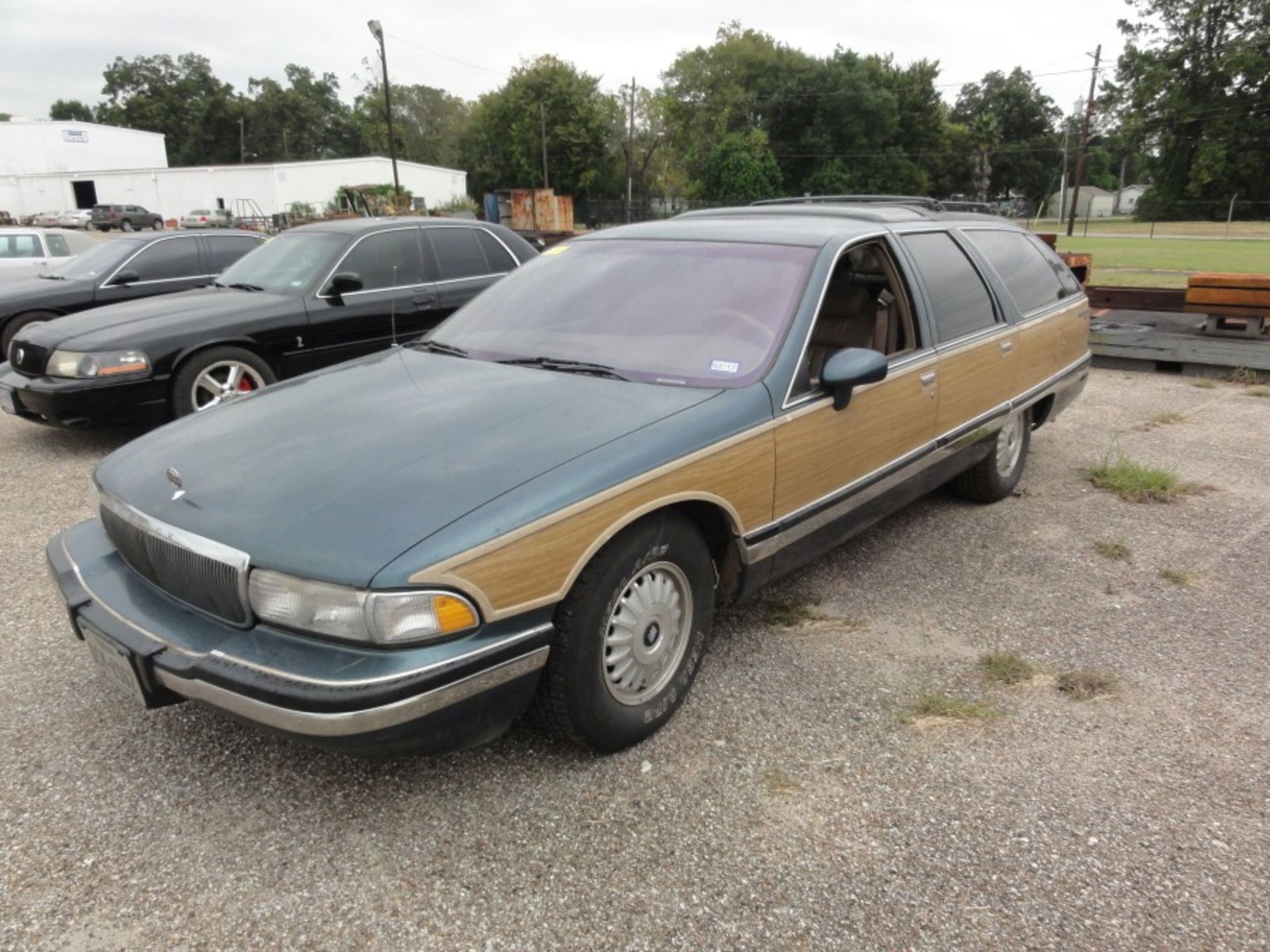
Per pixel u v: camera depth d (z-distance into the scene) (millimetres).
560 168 75375
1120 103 73625
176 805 2625
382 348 7125
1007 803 2609
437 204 62969
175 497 2590
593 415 2850
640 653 2791
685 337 3340
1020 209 87875
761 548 3121
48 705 3141
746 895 2273
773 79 75500
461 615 2258
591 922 2193
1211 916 2203
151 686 2469
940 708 3074
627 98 70688
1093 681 3230
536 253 8203
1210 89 69250
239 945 2137
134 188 58719
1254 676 3295
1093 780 2707
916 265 4078
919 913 2215
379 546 2242
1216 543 4551
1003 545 4539
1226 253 30562
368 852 2430
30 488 5633
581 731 2660
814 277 3436
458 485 2443
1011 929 2168
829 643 3547
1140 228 60812
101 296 8727
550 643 2486
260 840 2479
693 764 2789
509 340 3604
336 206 56969
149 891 2301
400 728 2217
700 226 4016
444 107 101875
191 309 6445
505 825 2527
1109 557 4379
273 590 2291
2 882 2328
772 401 3090
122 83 108125
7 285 9172
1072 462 5965
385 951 2115
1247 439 6449
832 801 2619
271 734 2297
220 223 49281
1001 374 4543
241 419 3064
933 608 3855
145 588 2680
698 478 2803
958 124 88000
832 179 74000
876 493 3674
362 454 2646
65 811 2600
